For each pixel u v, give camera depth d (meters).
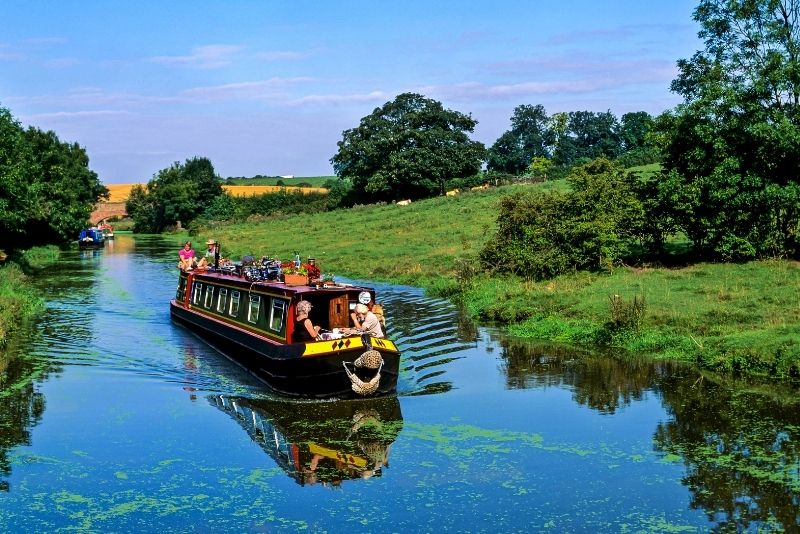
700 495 11.30
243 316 21.31
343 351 16.53
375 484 11.98
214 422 15.27
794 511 10.67
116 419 15.47
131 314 29.00
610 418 14.98
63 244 69.81
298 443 13.96
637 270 28.47
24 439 14.24
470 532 10.24
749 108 27.42
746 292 23.11
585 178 29.95
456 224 53.66
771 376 17.41
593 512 10.80
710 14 29.77
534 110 134.12
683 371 18.30
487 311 26.05
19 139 45.81
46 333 24.73
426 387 17.66
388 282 36.97
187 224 103.88
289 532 10.35
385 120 91.88
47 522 10.71
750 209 27.56
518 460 12.88
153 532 10.38
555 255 29.88
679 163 29.06
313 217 77.56
